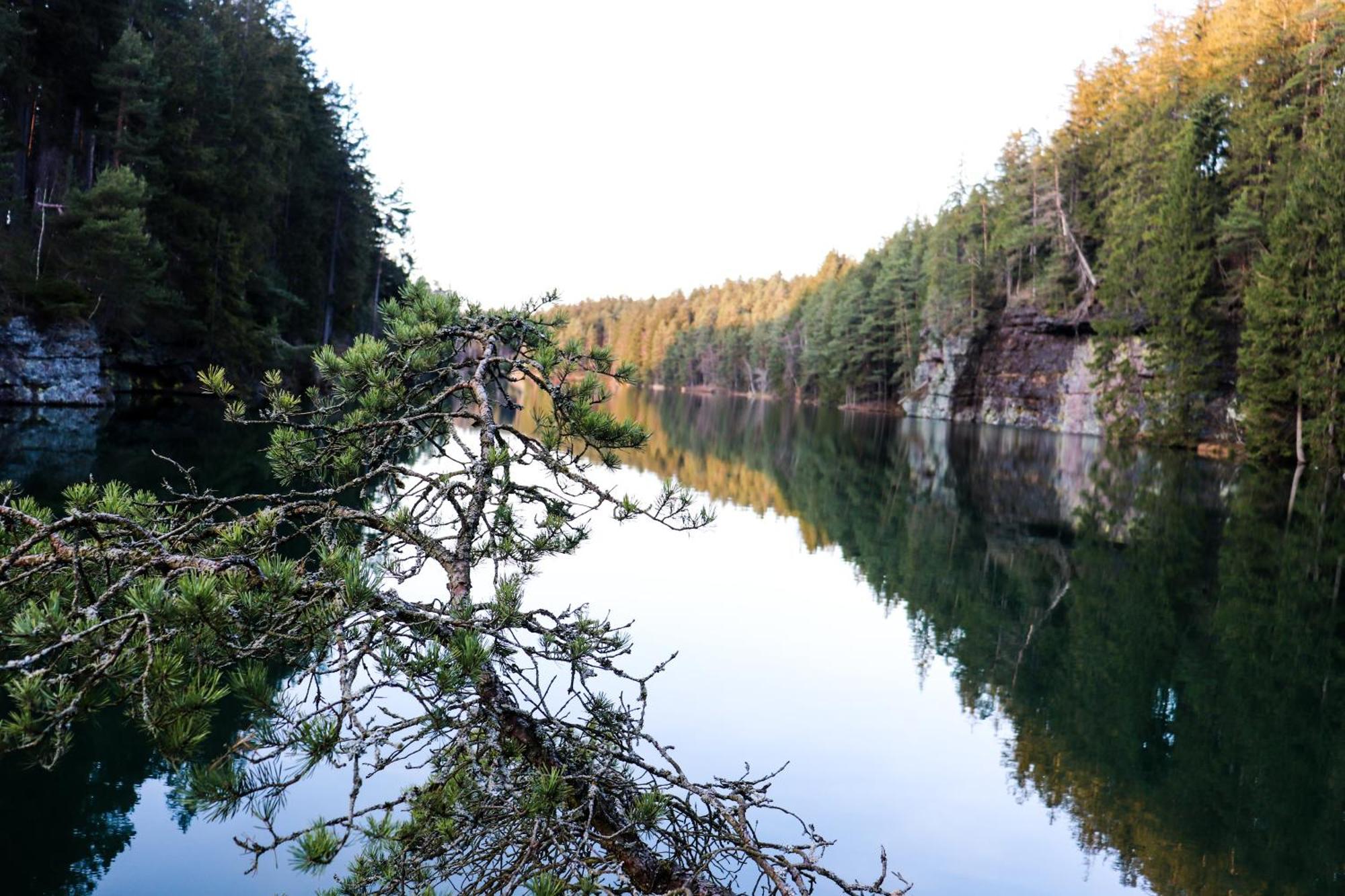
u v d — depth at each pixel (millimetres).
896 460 34438
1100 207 56062
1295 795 6922
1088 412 54781
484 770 2619
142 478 14523
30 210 30188
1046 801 6496
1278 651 10820
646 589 11289
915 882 5215
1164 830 6199
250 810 2006
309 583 2400
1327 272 35188
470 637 2311
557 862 2551
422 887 2549
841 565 14352
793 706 7742
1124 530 19172
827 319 91250
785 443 40938
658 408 71312
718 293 153125
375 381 3416
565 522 3484
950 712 8102
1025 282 64375
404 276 59906
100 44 32812
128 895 4230
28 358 25562
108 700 1867
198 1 39844
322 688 5668
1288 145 42406
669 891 2611
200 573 2195
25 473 13984
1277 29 45844
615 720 3025
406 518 3039
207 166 34781
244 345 34156
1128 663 10133
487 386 3631
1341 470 34250
